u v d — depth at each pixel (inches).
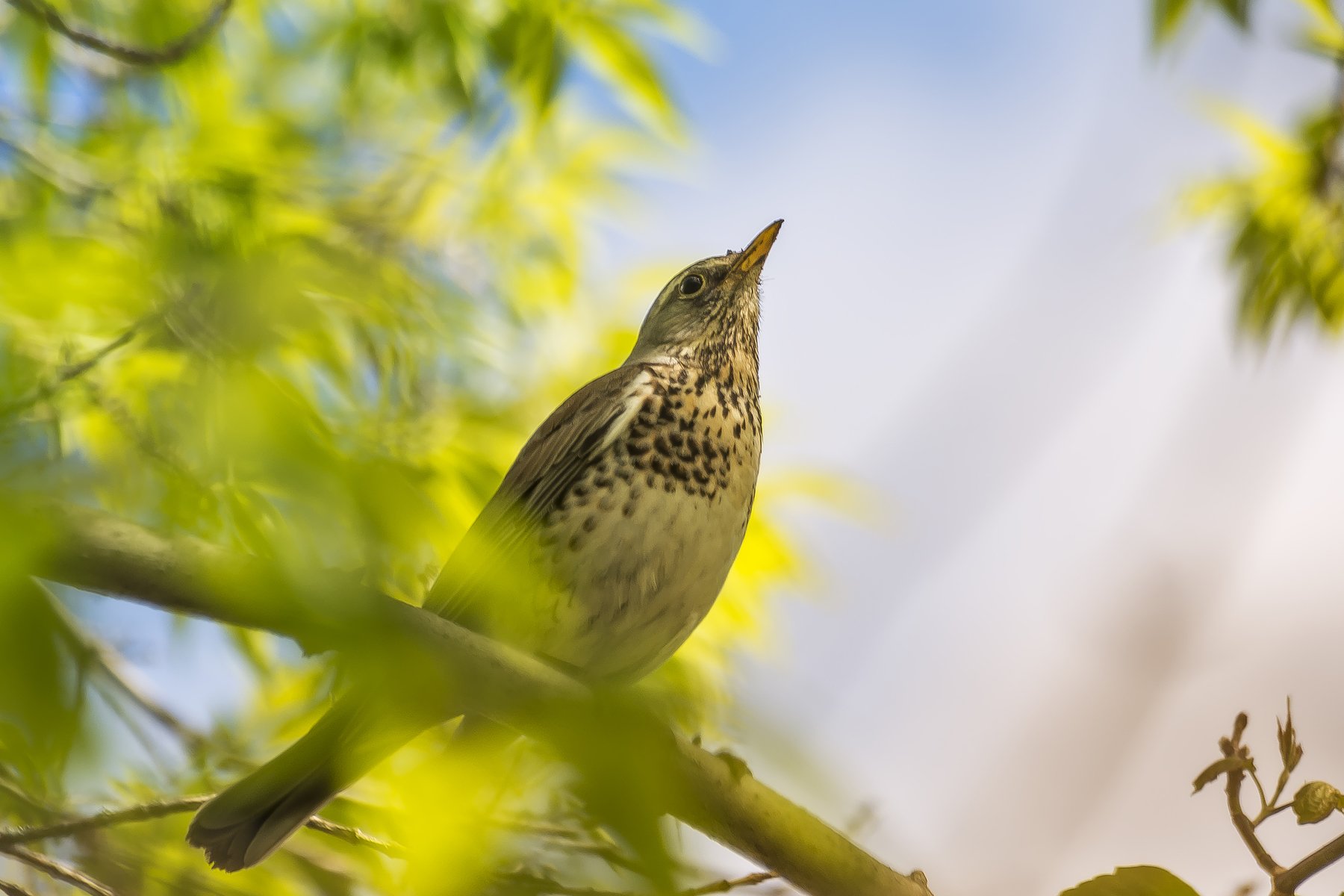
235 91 509.4
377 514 237.6
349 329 298.0
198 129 427.8
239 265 261.4
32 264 242.5
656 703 220.8
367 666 215.8
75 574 213.5
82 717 186.9
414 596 287.6
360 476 239.5
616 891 259.3
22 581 177.8
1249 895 262.4
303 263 293.9
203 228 361.7
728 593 472.4
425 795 272.5
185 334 247.1
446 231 521.0
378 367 297.0
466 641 272.4
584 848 281.9
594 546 395.2
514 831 278.4
